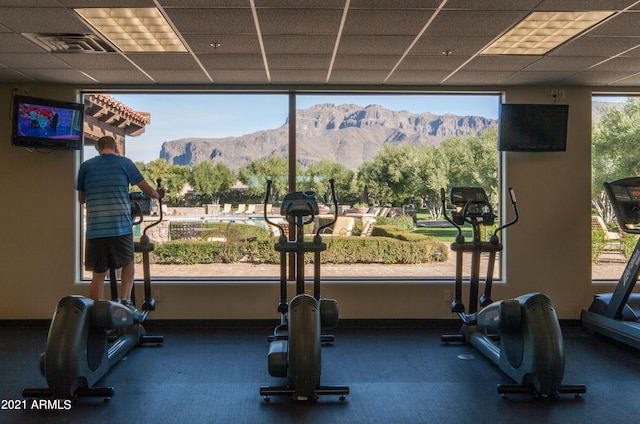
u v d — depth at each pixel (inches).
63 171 201.9
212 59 170.9
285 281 172.1
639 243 176.4
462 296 205.6
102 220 161.2
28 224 201.5
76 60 171.0
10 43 153.3
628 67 180.2
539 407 123.4
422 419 115.9
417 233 214.1
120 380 141.4
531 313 129.5
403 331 198.7
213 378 143.6
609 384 140.3
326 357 163.9
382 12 129.7
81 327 123.9
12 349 170.7
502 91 208.8
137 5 124.6
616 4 124.0
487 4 124.3
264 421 114.5
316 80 200.4
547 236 206.4
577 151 207.2
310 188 213.2
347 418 116.3
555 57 169.2
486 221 173.9
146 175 213.3
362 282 205.5
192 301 203.8
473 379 143.5
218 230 212.7
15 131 181.9
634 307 185.8
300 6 125.6
